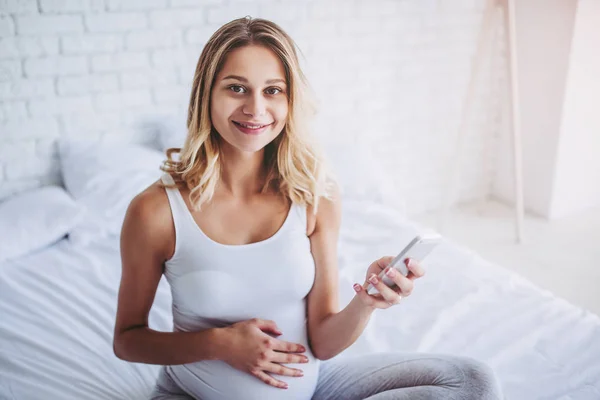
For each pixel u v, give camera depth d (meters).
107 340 1.66
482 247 3.04
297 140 1.19
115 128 2.58
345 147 2.73
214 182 1.16
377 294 1.14
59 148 2.48
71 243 2.17
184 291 1.18
